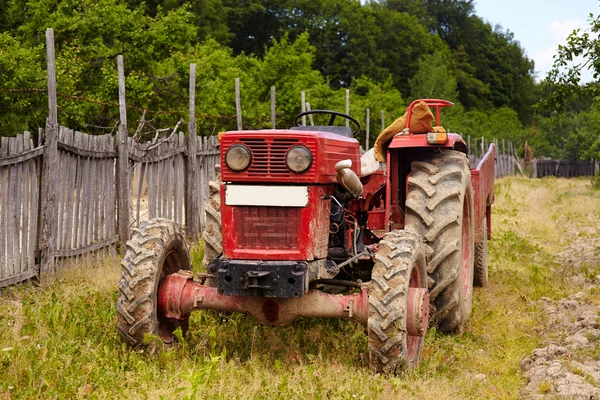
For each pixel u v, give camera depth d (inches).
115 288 271.1
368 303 191.9
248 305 201.8
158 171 394.0
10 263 281.6
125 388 175.5
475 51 3799.2
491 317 277.6
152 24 729.6
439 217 233.0
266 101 1044.5
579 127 2139.5
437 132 241.0
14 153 279.3
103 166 345.7
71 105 618.8
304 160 190.2
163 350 196.5
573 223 650.8
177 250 213.8
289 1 2652.6
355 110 1148.5
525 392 197.8
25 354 189.0
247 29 2578.7
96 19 705.0
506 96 3772.1
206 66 774.5
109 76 673.0
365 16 2913.4
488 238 359.6
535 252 459.2
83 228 329.4
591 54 401.4
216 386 177.3
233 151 192.1
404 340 191.5
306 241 192.7
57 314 230.5
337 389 180.7
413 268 204.5
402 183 265.3
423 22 3804.1
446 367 211.8
